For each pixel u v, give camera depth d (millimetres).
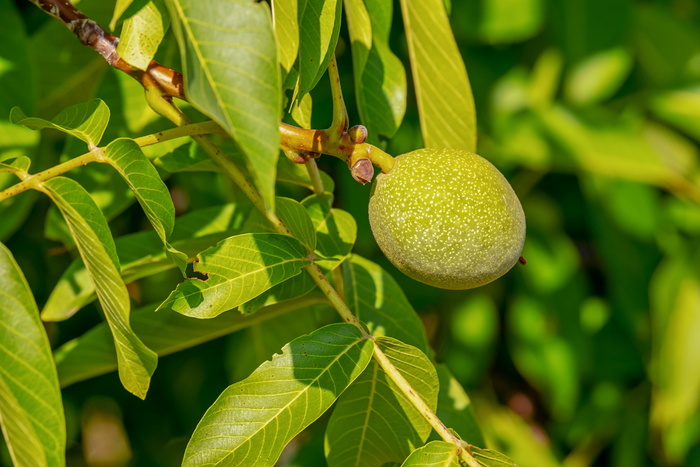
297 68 518
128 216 735
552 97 734
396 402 536
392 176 529
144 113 610
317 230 555
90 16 611
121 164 503
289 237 521
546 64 734
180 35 453
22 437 493
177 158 575
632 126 728
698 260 727
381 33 584
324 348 511
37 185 506
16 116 512
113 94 608
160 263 597
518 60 738
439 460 502
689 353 719
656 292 727
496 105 731
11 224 619
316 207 559
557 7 724
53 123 507
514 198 537
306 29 502
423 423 536
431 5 571
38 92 635
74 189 506
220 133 522
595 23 725
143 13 522
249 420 501
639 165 715
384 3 581
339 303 521
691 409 738
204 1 449
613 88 729
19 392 493
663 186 737
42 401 494
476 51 737
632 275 746
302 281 541
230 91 444
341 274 575
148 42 522
